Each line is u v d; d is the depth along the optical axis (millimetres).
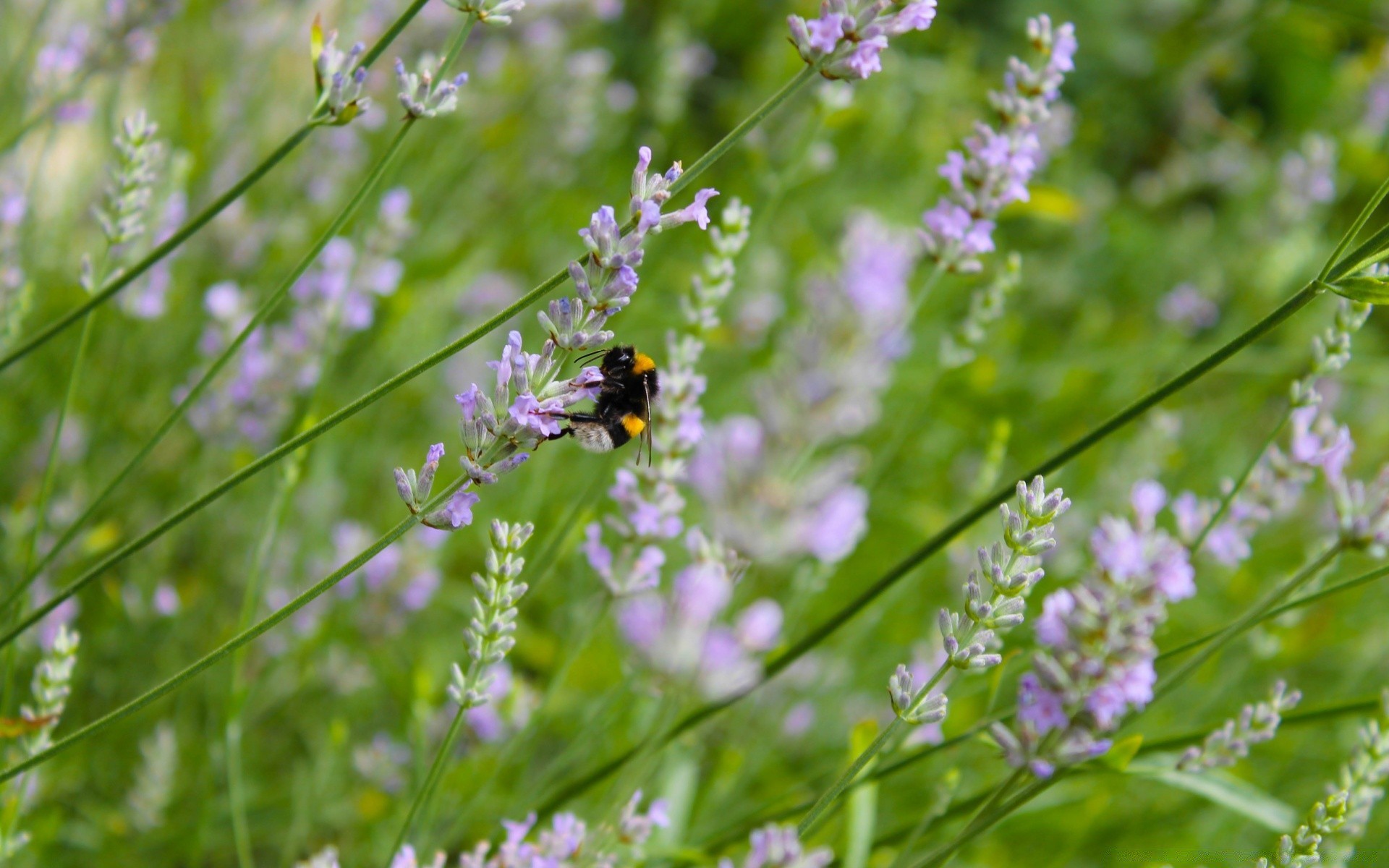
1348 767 2762
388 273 3898
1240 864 3889
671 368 2809
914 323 6160
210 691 3928
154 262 2467
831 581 4938
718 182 6234
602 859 2607
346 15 4688
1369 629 5324
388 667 4324
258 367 3889
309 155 5195
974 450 5844
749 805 3914
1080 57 8844
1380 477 2629
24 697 3805
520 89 5750
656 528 2809
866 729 2672
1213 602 5184
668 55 5816
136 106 5133
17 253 3508
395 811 3732
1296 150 8414
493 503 4934
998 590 2035
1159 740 2912
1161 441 4961
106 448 4461
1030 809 3646
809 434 2215
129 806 3719
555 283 1851
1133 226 7832
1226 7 8492
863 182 6812
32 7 4586
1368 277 2207
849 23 1891
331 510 4773
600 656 4098
